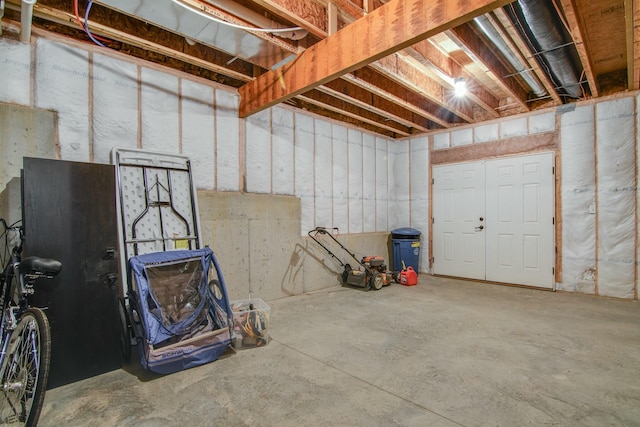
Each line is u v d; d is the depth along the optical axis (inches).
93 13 99.3
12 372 65.5
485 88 177.0
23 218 80.4
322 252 189.5
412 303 156.2
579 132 169.9
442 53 138.4
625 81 157.3
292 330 120.3
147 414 70.7
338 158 203.8
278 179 169.6
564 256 174.7
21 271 68.6
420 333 116.6
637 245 155.8
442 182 221.9
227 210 145.6
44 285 81.7
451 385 81.4
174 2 85.7
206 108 141.3
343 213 206.7
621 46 133.4
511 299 162.2
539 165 182.2
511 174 191.9
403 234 218.1
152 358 84.0
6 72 96.6
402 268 217.6
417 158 234.7
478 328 121.3
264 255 159.6
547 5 95.0
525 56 127.1
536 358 96.0
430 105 193.9
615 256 161.0
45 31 103.4
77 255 87.6
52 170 85.4
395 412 70.5
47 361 60.5
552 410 70.8
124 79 119.6
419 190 233.6
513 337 112.3
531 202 184.9
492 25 107.2
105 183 94.7
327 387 80.9
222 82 147.4
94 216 91.5
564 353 99.3
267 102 133.4
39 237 82.1
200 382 83.9
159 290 97.4
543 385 81.1
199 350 91.8
